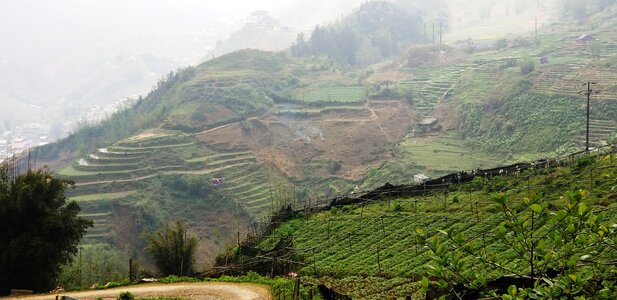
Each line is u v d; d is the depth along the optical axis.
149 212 141.88
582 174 57.09
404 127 188.38
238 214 145.00
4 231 50.62
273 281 44.56
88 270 77.44
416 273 45.25
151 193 149.88
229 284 43.81
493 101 177.62
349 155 176.75
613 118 143.00
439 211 59.81
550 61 197.00
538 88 170.25
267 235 69.31
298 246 60.31
